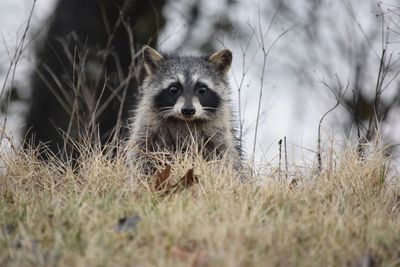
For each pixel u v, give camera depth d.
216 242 7.31
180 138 12.91
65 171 10.91
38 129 18.00
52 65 17.98
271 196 9.19
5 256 7.21
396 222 8.45
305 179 10.30
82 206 8.45
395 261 7.32
